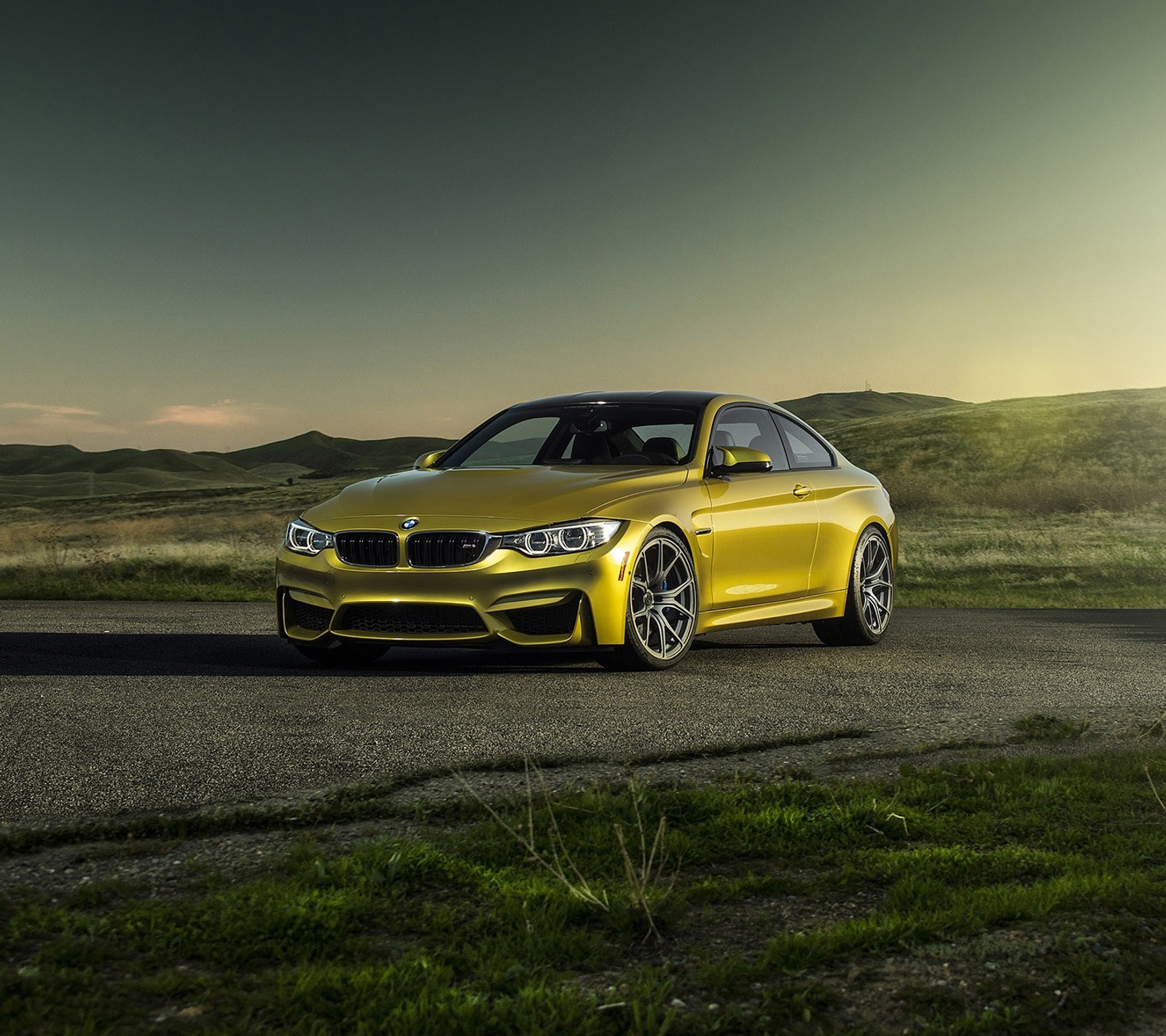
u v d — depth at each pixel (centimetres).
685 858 279
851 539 733
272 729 436
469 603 543
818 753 403
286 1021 191
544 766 379
